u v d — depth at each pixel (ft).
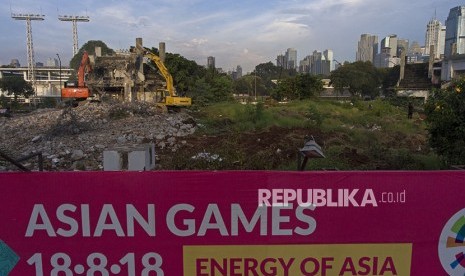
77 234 13.39
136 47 110.93
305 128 64.95
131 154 23.85
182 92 179.63
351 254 13.75
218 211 13.35
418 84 256.93
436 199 13.67
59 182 13.12
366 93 288.51
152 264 13.56
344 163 37.09
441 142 28.68
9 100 231.30
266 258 13.64
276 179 13.26
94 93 110.83
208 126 73.51
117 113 82.58
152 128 66.28
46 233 13.38
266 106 125.18
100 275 13.65
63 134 61.77
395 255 13.84
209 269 13.65
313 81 193.98
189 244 13.50
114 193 13.20
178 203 13.26
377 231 13.70
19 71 447.01
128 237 13.42
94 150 49.29
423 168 34.35
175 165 40.91
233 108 103.40
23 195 13.15
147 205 13.25
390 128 69.51
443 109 27.63
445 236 13.88
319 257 13.71
